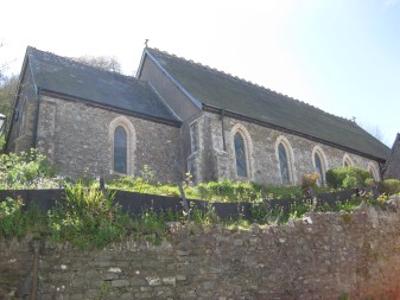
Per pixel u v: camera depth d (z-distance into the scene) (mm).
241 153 22125
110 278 8625
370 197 14398
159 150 21203
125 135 20734
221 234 10258
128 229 9305
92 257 8633
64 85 19797
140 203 10047
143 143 20797
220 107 21312
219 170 19891
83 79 21812
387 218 13883
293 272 10922
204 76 26422
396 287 12750
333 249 12016
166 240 9492
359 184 19250
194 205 10953
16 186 10859
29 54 21500
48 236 8453
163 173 20906
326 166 26359
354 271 12117
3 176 12016
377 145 35250
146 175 19562
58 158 17891
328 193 13992
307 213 12203
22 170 12664
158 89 24844
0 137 22797
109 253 8805
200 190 16875
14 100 23016
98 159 19047
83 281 8398
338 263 11906
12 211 8477
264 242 10797
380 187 16141
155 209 10211
